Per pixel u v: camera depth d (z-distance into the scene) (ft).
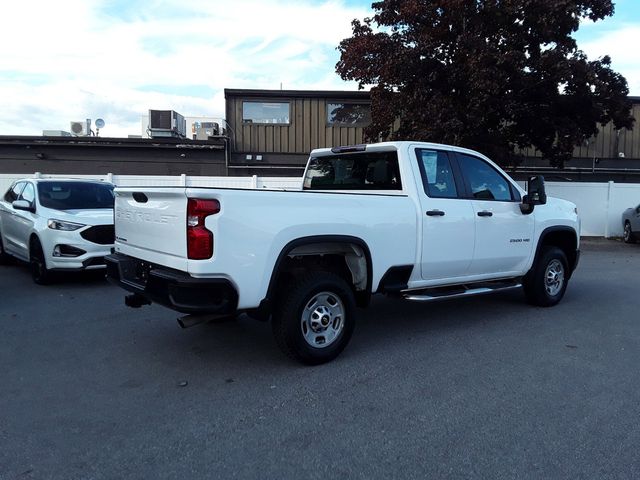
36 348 17.08
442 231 18.60
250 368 15.47
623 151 70.74
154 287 14.67
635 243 53.83
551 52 44.34
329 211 15.51
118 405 12.84
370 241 16.51
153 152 64.80
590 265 37.93
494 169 21.29
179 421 12.01
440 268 18.88
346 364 15.89
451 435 11.43
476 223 19.72
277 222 14.35
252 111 66.95
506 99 44.52
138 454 10.53
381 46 46.78
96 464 10.14
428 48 44.42
